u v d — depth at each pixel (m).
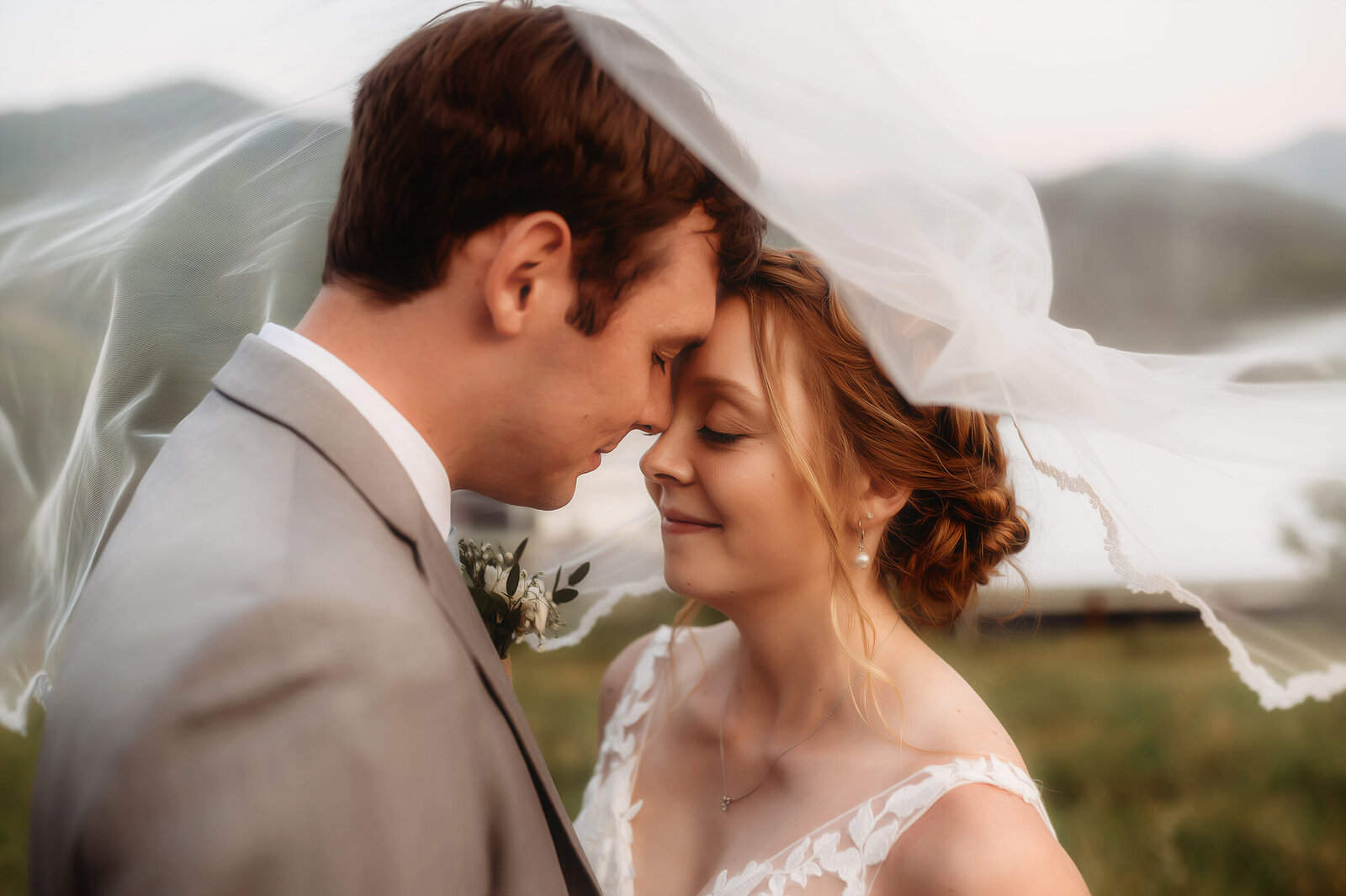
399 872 1.11
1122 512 1.82
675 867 1.99
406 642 1.19
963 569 1.95
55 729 1.17
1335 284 1.66
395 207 1.38
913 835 1.52
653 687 2.33
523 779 1.38
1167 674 5.77
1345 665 1.93
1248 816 4.40
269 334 1.50
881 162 1.42
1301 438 1.70
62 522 1.90
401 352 1.44
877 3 1.37
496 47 1.38
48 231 1.89
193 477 1.32
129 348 1.87
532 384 1.48
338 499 1.29
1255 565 1.92
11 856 4.16
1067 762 4.94
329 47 1.81
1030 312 1.57
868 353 1.76
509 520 2.98
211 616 1.12
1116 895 4.04
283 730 1.08
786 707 1.90
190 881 1.02
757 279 1.77
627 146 1.39
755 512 1.78
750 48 1.32
